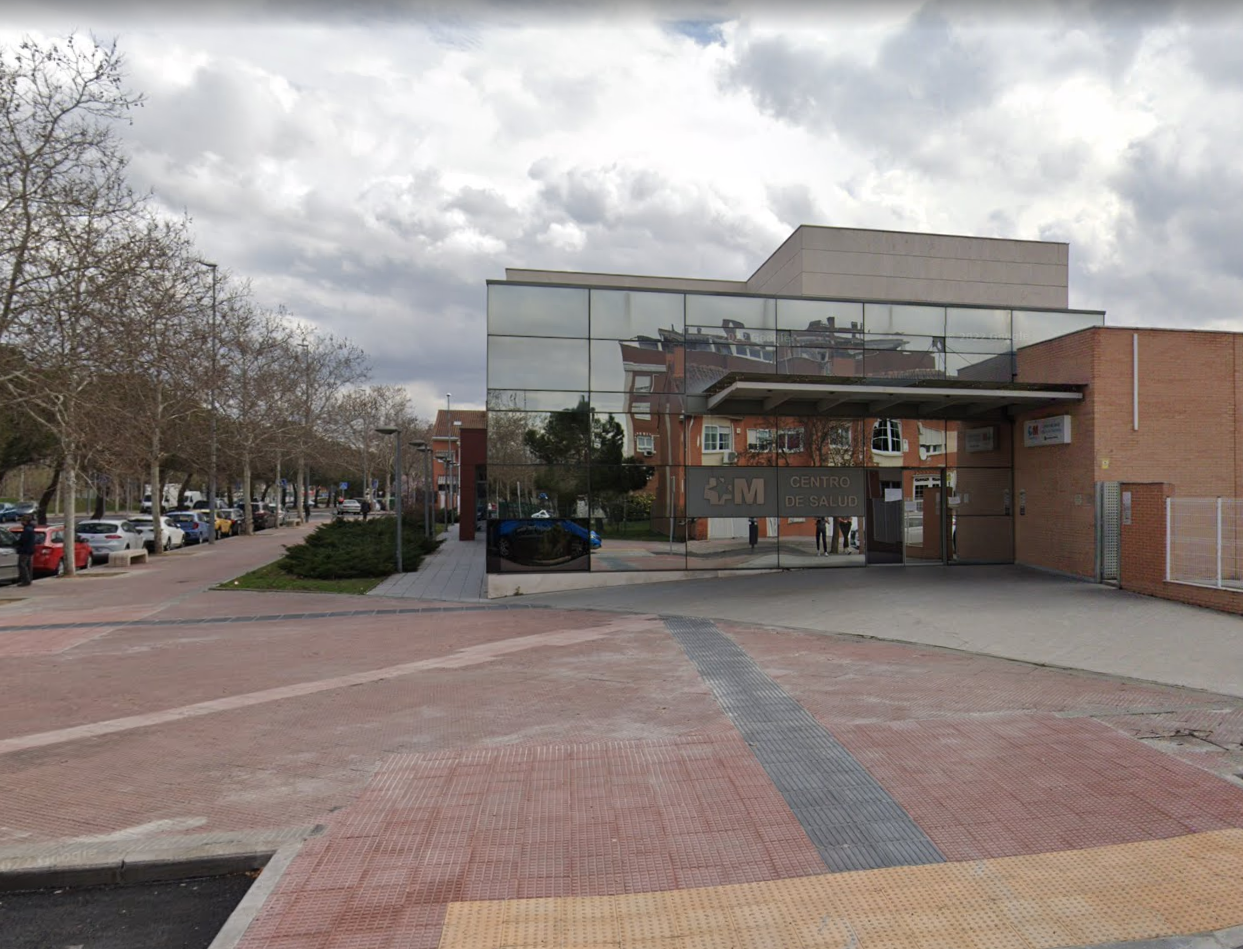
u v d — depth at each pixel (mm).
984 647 9812
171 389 28703
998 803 4938
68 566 21078
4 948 3676
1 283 17891
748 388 14945
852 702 7355
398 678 8867
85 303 18734
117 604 15688
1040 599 13141
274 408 39812
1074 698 7402
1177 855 4242
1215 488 15805
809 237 23297
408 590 17281
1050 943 3484
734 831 4609
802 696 7613
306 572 19438
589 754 6020
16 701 8156
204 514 37656
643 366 16859
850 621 11719
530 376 16469
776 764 5699
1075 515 15922
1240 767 5531
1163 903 3783
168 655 10523
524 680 8609
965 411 18000
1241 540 12430
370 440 62906
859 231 23516
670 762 5793
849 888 3951
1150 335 15594
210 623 13289
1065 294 24422
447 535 38500
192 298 24516
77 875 4309
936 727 6500
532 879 4090
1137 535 13812
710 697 7652
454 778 5562
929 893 3893
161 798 5355
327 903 3881
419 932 3619
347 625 12812
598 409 16656
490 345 16391
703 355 17094
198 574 21547
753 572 17219
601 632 11484
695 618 12484
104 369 20125
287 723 7148
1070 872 4074
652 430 16859
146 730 7012
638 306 16891
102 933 3820
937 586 14797
